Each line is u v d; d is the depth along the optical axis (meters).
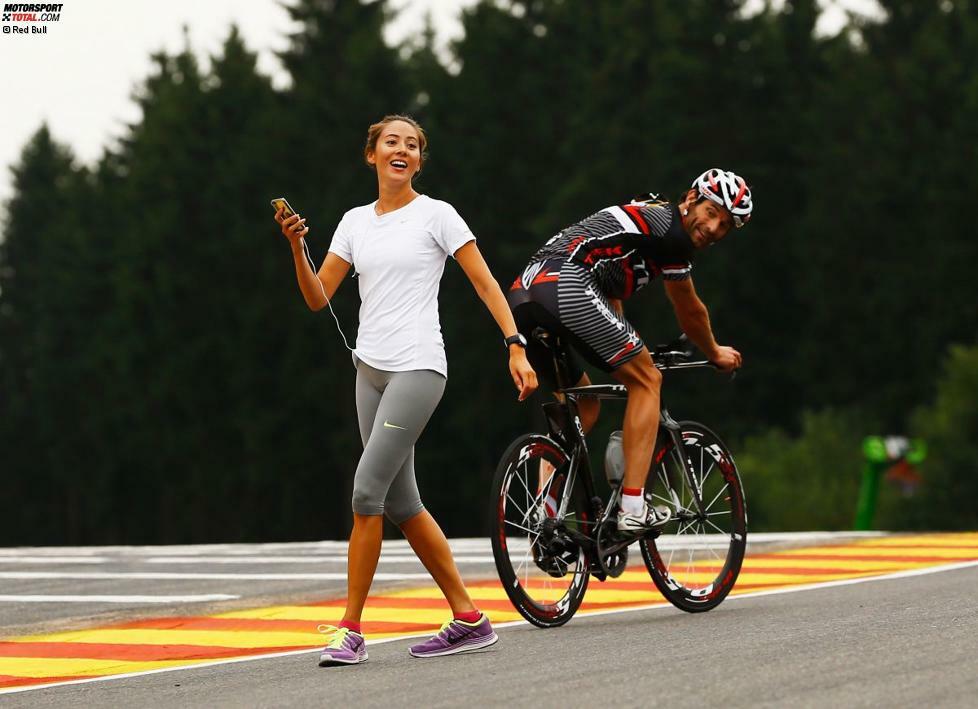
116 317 190.75
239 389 172.88
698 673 17.30
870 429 115.44
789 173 162.88
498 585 28.94
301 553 37.84
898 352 151.25
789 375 153.12
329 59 178.75
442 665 19.11
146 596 29.50
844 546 33.56
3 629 26.11
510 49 171.50
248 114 189.75
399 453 19.88
